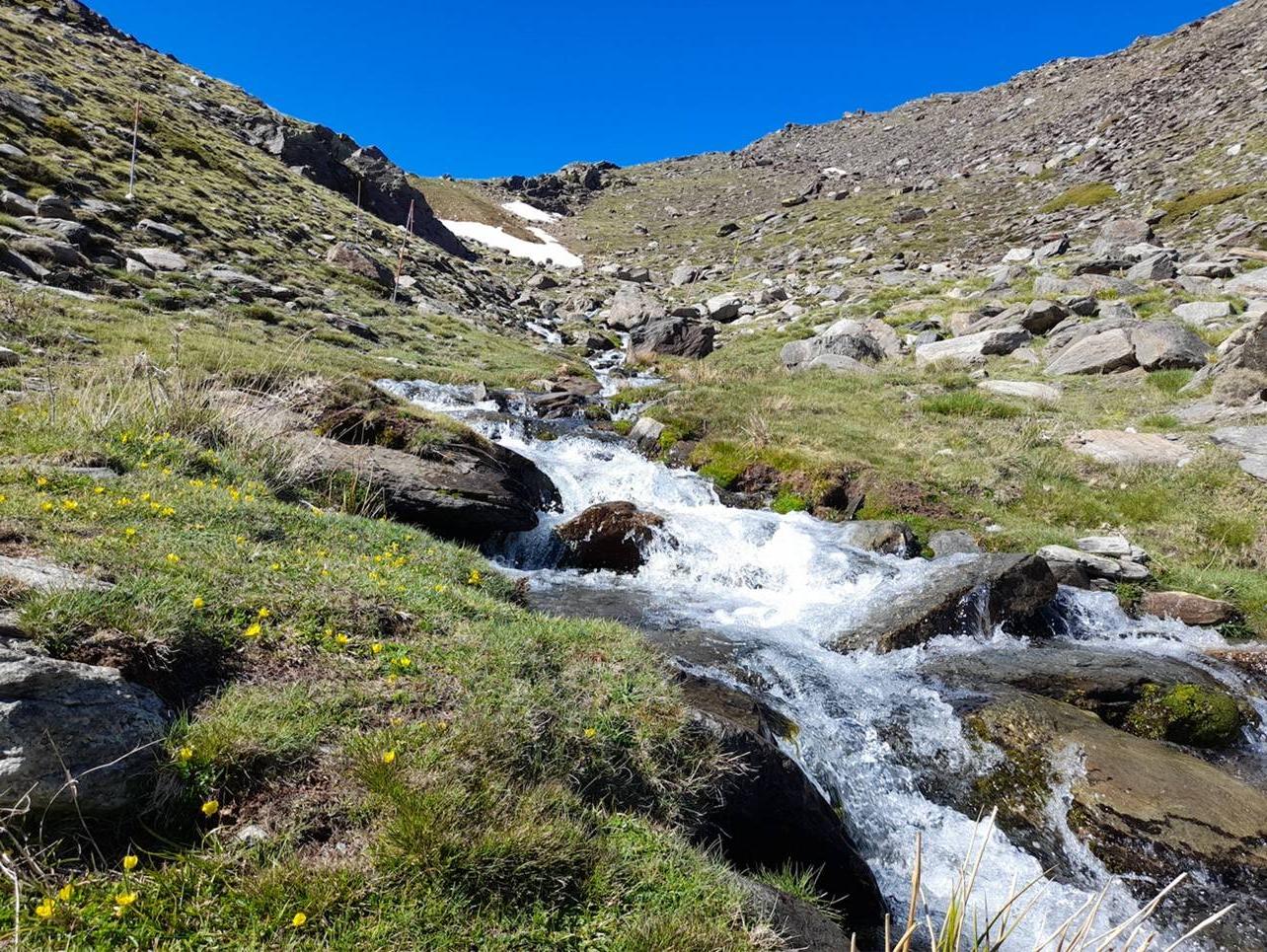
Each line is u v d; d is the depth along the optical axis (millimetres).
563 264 66938
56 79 32906
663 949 3420
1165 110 57344
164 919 3020
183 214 26359
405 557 7625
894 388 21625
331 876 3289
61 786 3232
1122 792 6531
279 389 12891
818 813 5652
